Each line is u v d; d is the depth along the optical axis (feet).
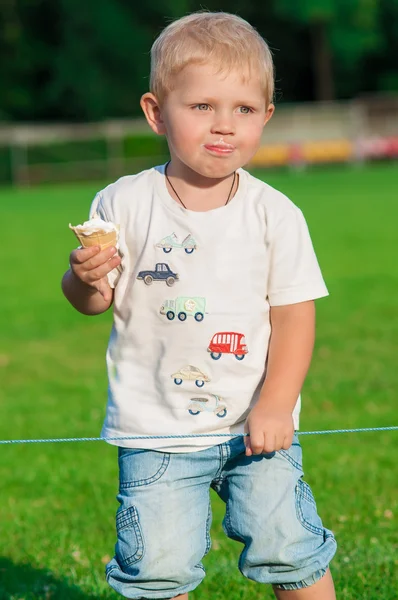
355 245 64.75
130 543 11.89
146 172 12.67
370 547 17.15
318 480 20.97
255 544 12.01
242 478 12.16
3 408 28.63
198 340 12.01
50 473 22.44
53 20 179.63
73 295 12.38
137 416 12.11
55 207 108.78
